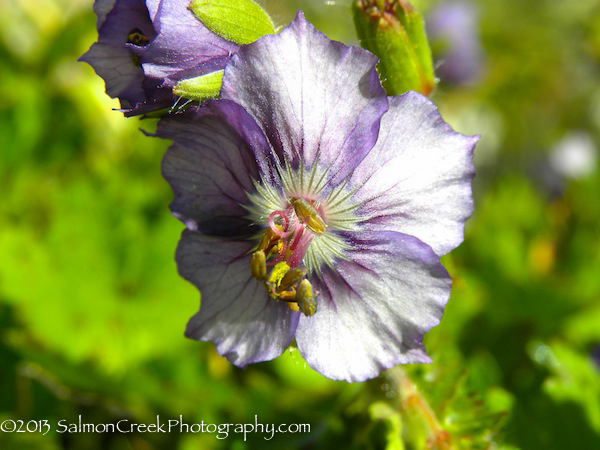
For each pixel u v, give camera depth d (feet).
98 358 0.30
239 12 0.18
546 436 0.28
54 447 0.28
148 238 0.31
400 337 0.18
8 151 0.33
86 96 0.34
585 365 0.30
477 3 0.48
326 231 0.19
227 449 0.29
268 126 0.18
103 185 0.32
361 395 0.25
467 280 0.33
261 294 0.19
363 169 0.18
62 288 0.30
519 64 0.47
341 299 0.19
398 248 0.18
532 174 0.46
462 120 0.46
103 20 0.19
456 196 0.18
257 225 0.19
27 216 0.33
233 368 0.31
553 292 0.33
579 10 0.49
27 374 0.29
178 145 0.18
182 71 0.18
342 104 0.18
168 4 0.18
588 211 0.37
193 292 0.31
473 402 0.24
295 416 0.29
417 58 0.21
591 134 0.49
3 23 0.36
